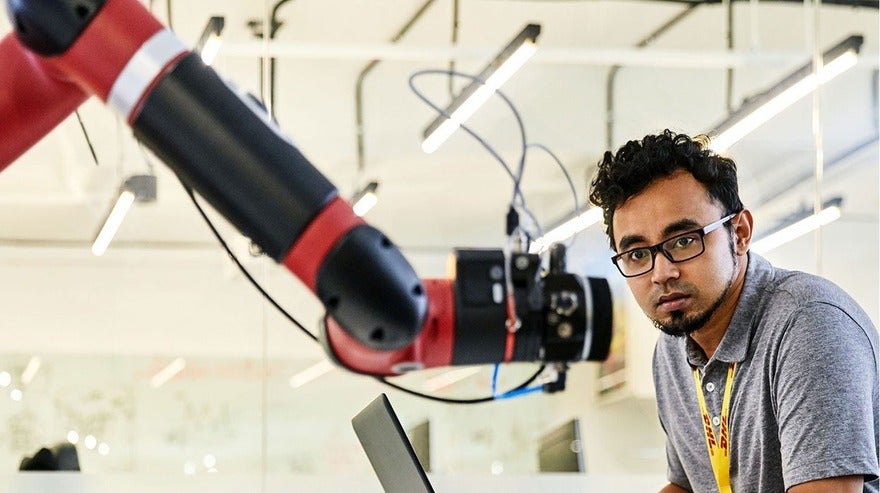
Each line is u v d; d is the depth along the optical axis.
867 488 1.40
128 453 3.68
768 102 4.03
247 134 0.75
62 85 0.88
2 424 3.66
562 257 1.03
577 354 0.95
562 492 3.51
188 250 3.77
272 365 3.74
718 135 4.00
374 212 3.86
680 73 4.04
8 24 0.86
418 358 0.89
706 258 1.44
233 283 3.76
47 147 3.74
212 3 3.80
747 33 4.08
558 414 3.63
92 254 3.76
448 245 3.87
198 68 0.77
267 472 3.70
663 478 3.53
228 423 3.72
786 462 1.39
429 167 3.90
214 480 3.57
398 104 3.93
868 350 1.42
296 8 3.87
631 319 3.38
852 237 3.92
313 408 3.73
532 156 3.92
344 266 0.74
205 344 3.74
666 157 1.46
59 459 3.63
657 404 1.80
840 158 3.99
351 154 3.89
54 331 3.72
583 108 3.99
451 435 3.64
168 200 3.77
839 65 4.03
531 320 0.93
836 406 1.36
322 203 0.75
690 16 4.07
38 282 3.73
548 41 4.00
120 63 0.77
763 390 1.49
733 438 1.56
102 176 3.76
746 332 1.51
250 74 3.83
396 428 1.30
